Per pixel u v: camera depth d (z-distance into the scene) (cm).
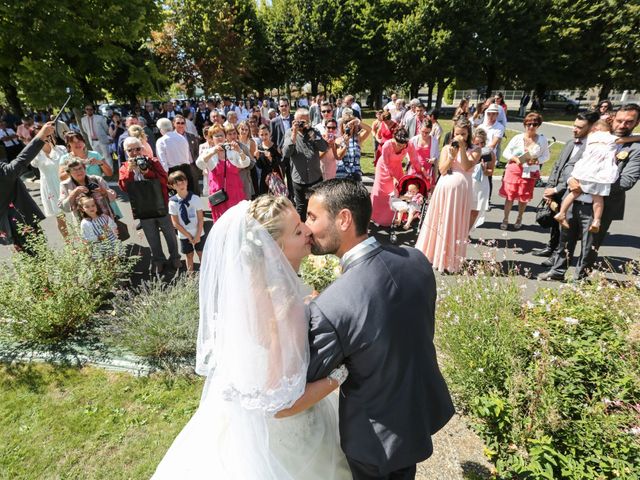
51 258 374
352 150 653
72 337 356
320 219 139
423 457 139
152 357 330
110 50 1211
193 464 170
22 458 247
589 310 288
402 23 2672
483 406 236
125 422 273
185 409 283
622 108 404
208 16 2511
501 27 2736
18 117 1500
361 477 147
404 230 619
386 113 815
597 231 404
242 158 512
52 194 639
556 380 236
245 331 129
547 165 1022
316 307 129
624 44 2614
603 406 212
